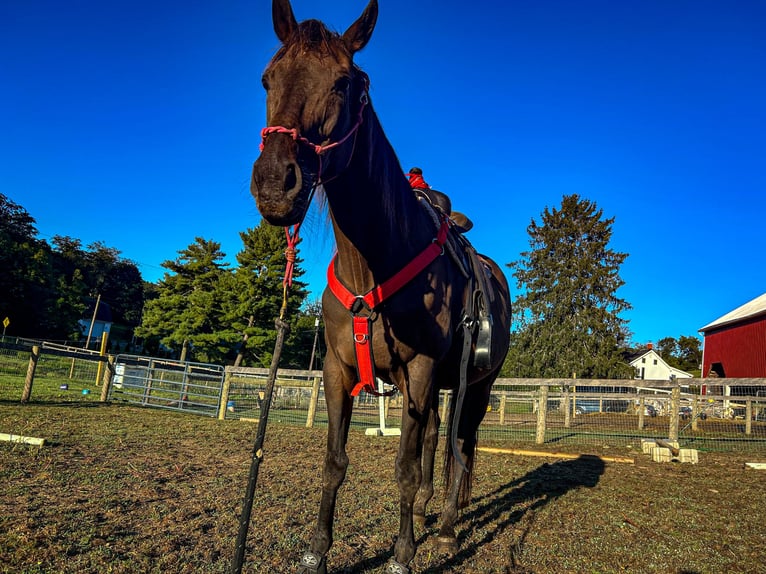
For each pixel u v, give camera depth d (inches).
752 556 124.4
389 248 85.0
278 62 72.1
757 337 911.7
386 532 129.1
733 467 269.4
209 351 1146.7
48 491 146.4
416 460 88.1
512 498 175.2
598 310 1315.2
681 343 2709.2
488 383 144.5
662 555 123.2
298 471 200.8
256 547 114.0
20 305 1440.7
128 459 203.2
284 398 556.1
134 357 466.9
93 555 102.3
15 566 94.5
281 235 627.2
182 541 114.7
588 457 287.4
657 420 601.0
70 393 479.2
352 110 76.0
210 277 1258.0
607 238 1391.5
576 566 114.3
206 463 207.8
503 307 143.4
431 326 88.3
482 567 110.7
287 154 62.4
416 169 139.2
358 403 696.4
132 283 2842.0
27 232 1859.0
